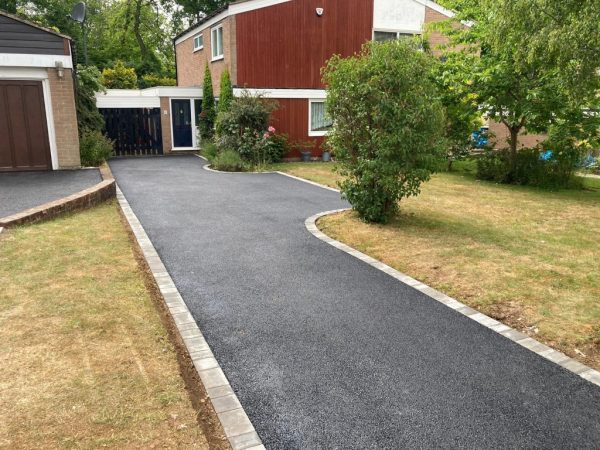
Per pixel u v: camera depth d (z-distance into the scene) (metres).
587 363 3.81
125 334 3.95
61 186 10.37
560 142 13.09
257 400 3.25
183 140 19.81
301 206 9.59
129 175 13.39
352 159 8.12
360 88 7.41
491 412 3.17
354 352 3.92
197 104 19.77
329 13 17.88
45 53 12.57
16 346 3.66
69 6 35.09
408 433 2.95
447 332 4.30
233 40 16.67
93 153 14.69
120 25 37.91
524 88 12.44
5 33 12.13
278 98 17.66
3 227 6.77
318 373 3.60
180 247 6.69
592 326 4.40
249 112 15.76
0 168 12.84
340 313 4.66
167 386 3.23
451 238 7.32
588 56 6.15
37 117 12.98
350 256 6.42
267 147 16.03
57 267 5.45
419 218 8.66
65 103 13.12
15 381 3.20
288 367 3.67
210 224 8.00
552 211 9.74
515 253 6.63
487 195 11.52
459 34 14.41
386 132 7.51
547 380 3.56
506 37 7.37
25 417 2.83
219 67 18.47
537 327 4.39
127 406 2.99
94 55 36.78
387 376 3.57
